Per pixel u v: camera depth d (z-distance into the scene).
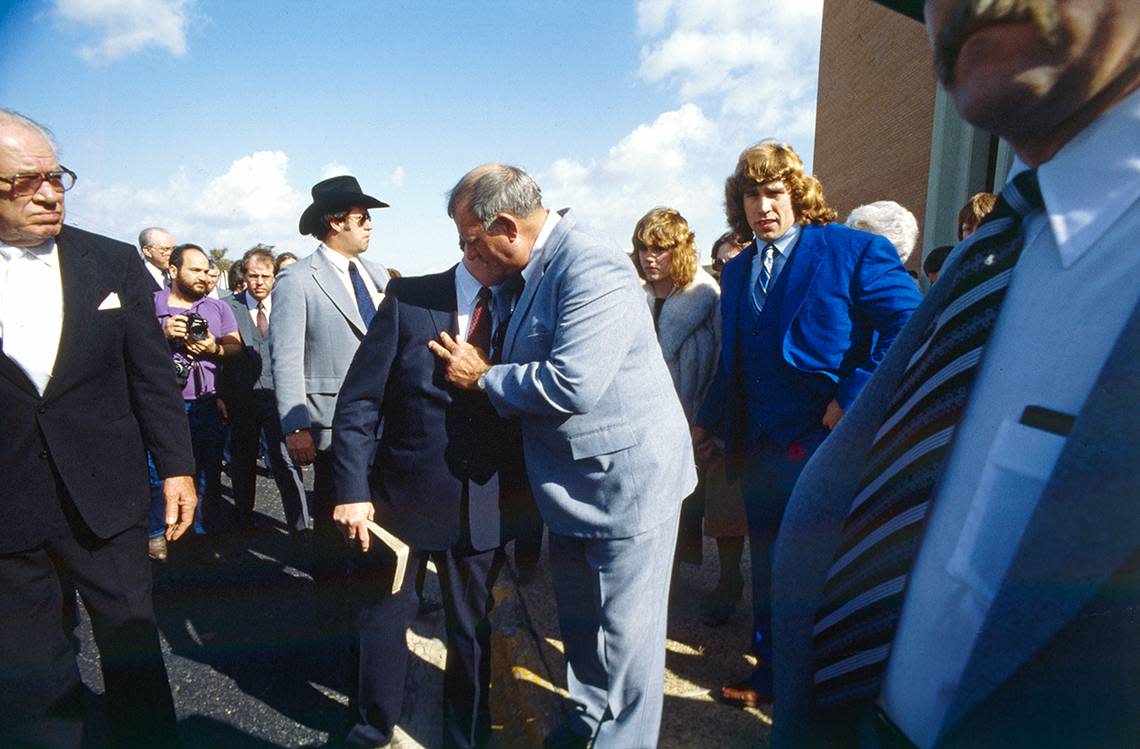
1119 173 0.53
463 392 1.80
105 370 1.80
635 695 1.68
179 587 3.43
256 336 4.44
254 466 4.38
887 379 0.84
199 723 2.27
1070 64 0.51
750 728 2.07
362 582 1.96
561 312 1.54
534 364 1.56
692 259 2.76
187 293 4.07
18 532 1.67
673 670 2.39
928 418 0.71
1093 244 0.54
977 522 0.63
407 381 1.81
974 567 0.62
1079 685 0.50
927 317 0.79
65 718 1.81
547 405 1.51
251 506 4.39
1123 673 0.48
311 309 2.70
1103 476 0.47
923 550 0.71
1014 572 0.52
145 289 1.93
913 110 12.19
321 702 2.39
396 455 1.85
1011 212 0.66
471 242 1.62
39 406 1.67
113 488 1.78
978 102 0.56
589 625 1.85
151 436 1.95
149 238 5.38
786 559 0.91
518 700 2.27
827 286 1.93
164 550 3.81
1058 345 0.56
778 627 0.93
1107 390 0.47
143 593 1.87
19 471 1.66
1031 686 0.52
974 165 8.16
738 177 2.07
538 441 1.68
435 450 1.80
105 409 1.79
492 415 1.84
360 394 1.84
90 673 2.62
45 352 1.68
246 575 3.59
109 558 1.81
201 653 2.76
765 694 2.16
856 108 15.14
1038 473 0.56
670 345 2.77
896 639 0.75
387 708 1.99
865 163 14.67
